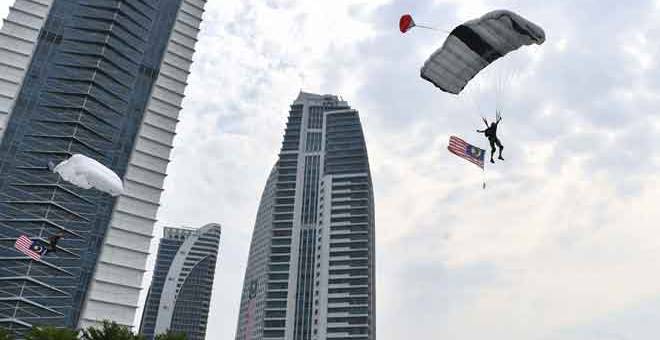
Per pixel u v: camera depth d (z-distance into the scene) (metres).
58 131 91.75
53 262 83.25
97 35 102.56
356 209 182.12
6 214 82.81
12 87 91.94
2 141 87.31
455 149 27.33
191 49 114.06
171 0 116.75
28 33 97.81
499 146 23.55
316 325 165.12
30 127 90.44
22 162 87.44
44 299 79.69
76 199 88.81
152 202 97.25
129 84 103.00
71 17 103.19
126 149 97.75
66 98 94.88
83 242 87.19
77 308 82.69
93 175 33.81
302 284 176.62
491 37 24.67
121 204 93.62
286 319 171.50
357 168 191.88
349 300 164.62
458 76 26.94
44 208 84.88
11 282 78.19
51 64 97.31
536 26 24.08
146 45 108.62
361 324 159.75
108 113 97.94
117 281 88.38
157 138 102.25
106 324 32.69
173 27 113.69
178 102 107.88
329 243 176.88
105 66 100.62
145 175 98.25
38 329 31.31
